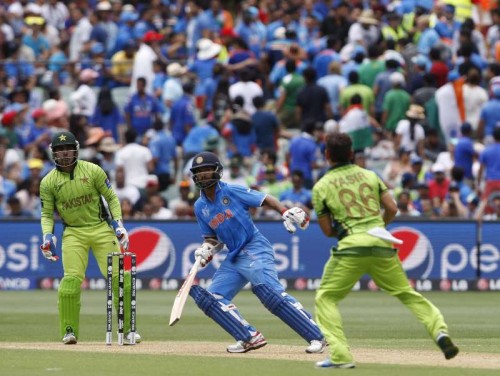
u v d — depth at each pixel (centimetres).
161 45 10419
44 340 4881
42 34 10600
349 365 3650
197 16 10156
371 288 8050
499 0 10194
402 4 10269
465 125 8231
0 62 10175
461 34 9019
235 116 8688
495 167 7956
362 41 9650
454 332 5291
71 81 10312
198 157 4144
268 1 10856
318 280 7938
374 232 3631
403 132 8606
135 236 8106
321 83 9069
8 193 8656
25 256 8162
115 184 8450
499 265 7900
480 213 7981
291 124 9312
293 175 7988
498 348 4456
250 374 3512
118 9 10550
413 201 8175
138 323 5759
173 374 3512
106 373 3531
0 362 3822
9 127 9362
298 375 3488
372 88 9069
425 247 7938
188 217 8269
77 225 4612
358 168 3738
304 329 4128
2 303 7062
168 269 8088
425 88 8981
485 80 9288
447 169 8506
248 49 10000
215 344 4606
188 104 9112
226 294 4191
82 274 4612
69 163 4550
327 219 3716
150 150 8800
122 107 10088
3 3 11169
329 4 10681
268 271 4150
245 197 4150
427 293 7775
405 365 3775
